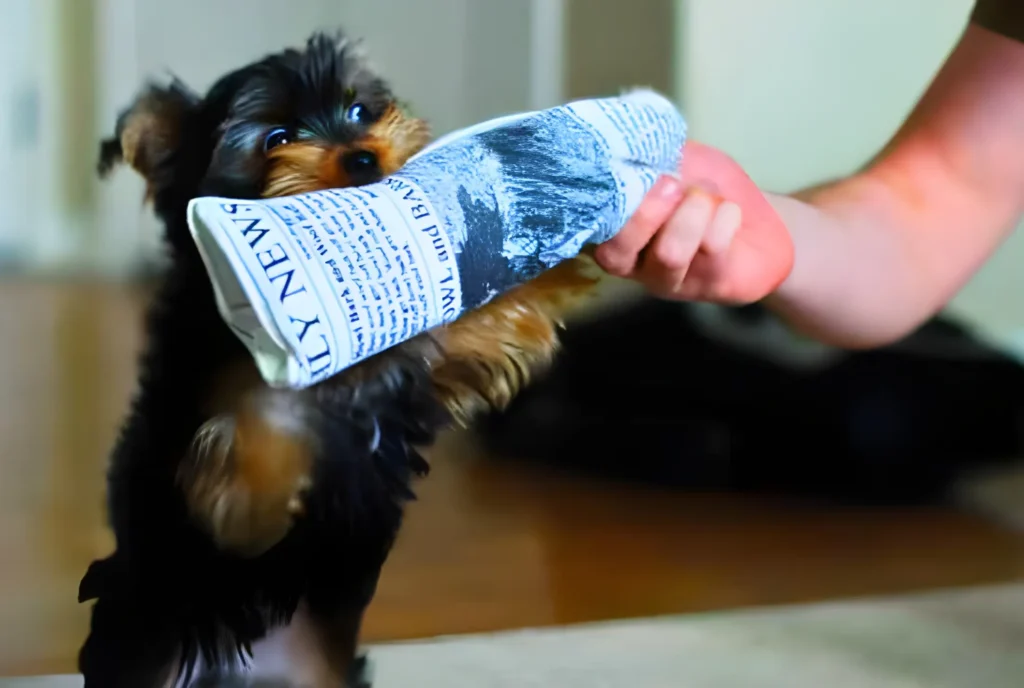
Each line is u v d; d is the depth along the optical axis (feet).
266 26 14.25
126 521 3.00
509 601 5.15
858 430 7.64
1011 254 8.23
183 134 3.53
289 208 2.33
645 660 4.39
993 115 4.39
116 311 13.33
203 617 2.89
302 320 2.24
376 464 2.81
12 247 16.14
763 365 7.86
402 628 4.73
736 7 9.82
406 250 2.40
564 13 11.48
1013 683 4.20
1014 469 7.76
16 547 5.67
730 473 7.73
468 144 2.64
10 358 10.53
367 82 3.75
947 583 5.56
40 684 4.10
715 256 3.05
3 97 15.61
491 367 2.92
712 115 10.02
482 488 7.45
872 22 9.43
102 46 15.05
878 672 4.28
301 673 2.94
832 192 4.35
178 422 2.94
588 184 2.71
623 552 6.05
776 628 4.78
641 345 8.10
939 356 7.83
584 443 7.98
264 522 2.76
